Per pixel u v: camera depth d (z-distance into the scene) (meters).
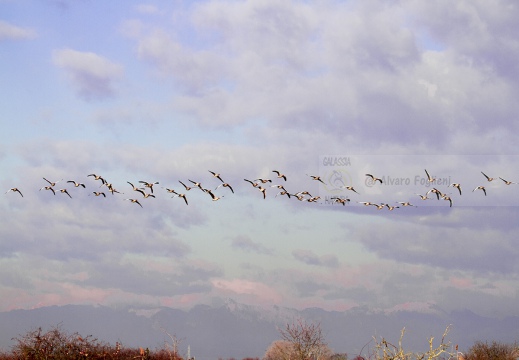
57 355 44.72
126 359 45.09
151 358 42.78
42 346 45.22
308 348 49.78
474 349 81.06
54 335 46.28
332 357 51.62
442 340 24.72
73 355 44.84
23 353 44.62
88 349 46.16
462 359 24.23
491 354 78.50
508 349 81.06
